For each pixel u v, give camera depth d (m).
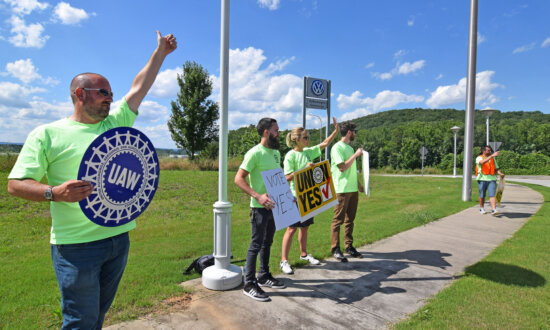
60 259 1.69
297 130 4.02
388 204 9.80
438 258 4.54
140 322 2.71
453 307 2.98
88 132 1.76
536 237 5.50
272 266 4.16
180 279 3.67
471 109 10.05
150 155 1.91
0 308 2.89
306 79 11.02
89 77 1.74
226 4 3.49
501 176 7.92
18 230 6.05
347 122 4.52
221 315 2.86
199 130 26.39
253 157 3.23
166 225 6.63
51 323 2.65
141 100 2.19
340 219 4.45
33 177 1.57
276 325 2.71
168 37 2.33
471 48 9.91
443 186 16.56
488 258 4.45
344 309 3.01
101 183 1.67
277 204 3.24
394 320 2.81
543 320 2.73
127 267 4.00
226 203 3.57
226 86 3.52
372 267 4.17
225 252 3.57
